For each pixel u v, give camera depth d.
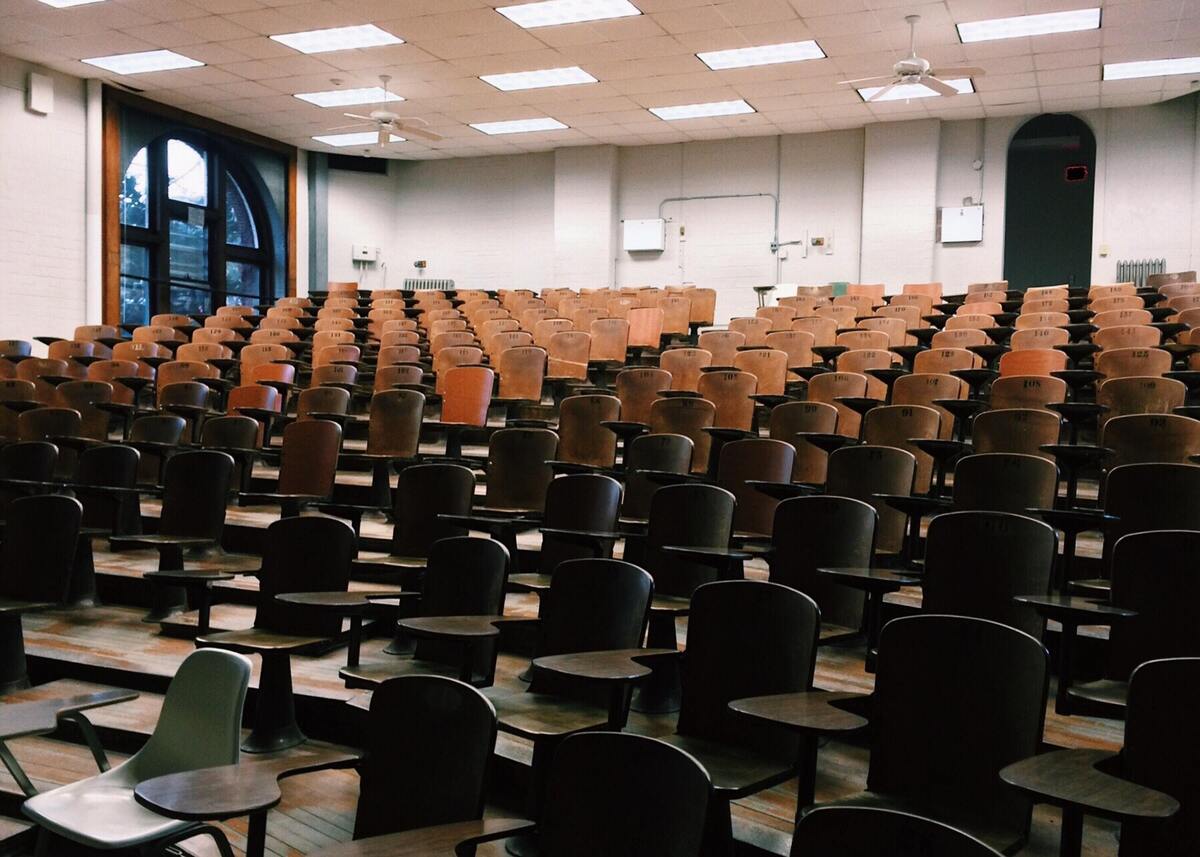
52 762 3.25
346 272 14.84
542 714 2.46
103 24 9.09
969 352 5.77
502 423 6.89
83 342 8.58
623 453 5.55
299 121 12.66
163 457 5.40
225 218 13.41
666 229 13.69
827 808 1.37
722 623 2.40
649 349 8.23
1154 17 8.48
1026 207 11.94
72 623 4.34
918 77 8.62
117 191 11.25
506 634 3.73
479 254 14.80
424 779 2.00
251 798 1.87
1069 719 2.68
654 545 3.42
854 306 8.65
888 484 3.61
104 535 4.54
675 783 1.62
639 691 3.03
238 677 2.43
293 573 3.37
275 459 6.42
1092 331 6.54
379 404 5.38
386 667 2.96
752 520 3.99
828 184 12.85
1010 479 3.34
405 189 15.12
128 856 2.72
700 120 12.33
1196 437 3.75
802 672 2.25
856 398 4.84
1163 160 11.38
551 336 7.43
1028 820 1.85
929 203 12.15
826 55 9.69
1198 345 6.10
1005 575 2.64
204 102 11.79
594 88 10.97
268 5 8.56
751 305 13.25
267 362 7.50
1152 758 1.74
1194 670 1.73
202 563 4.52
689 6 8.47
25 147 10.36
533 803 2.38
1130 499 3.10
